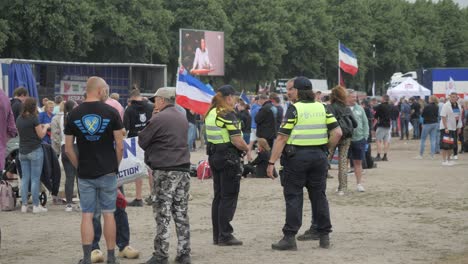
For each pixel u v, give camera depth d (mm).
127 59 53906
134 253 9820
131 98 14086
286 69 74562
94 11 49938
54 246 10781
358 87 92000
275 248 10227
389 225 12320
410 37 93938
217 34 49250
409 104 42031
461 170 22578
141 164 10102
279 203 15164
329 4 83438
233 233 11625
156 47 55500
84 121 8773
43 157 14328
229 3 66062
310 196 10406
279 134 10055
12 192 14461
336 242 10828
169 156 9227
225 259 9625
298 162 10023
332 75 81688
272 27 66000
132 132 14000
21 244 10945
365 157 22203
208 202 15508
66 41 46281
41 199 14805
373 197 16000
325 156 10211
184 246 9375
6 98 10305
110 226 9109
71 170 14312
